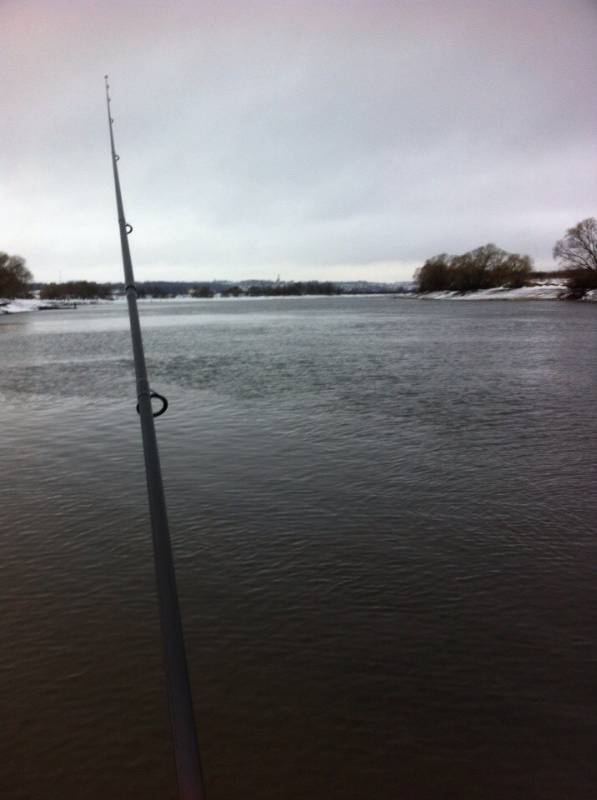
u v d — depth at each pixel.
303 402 13.01
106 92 4.69
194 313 75.94
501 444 9.43
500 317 45.53
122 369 19.44
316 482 7.77
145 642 4.45
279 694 3.89
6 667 4.18
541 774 3.26
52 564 5.68
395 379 16.23
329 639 4.45
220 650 4.34
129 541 6.15
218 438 10.02
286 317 56.50
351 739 3.52
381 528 6.36
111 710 3.77
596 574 5.37
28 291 135.50
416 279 140.38
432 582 5.26
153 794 3.19
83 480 8.05
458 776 3.26
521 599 4.98
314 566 5.55
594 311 52.72
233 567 5.56
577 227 75.12
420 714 3.70
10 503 7.25
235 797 3.17
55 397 14.34
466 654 4.26
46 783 3.26
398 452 9.05
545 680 3.99
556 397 13.37
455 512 6.76
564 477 7.86
